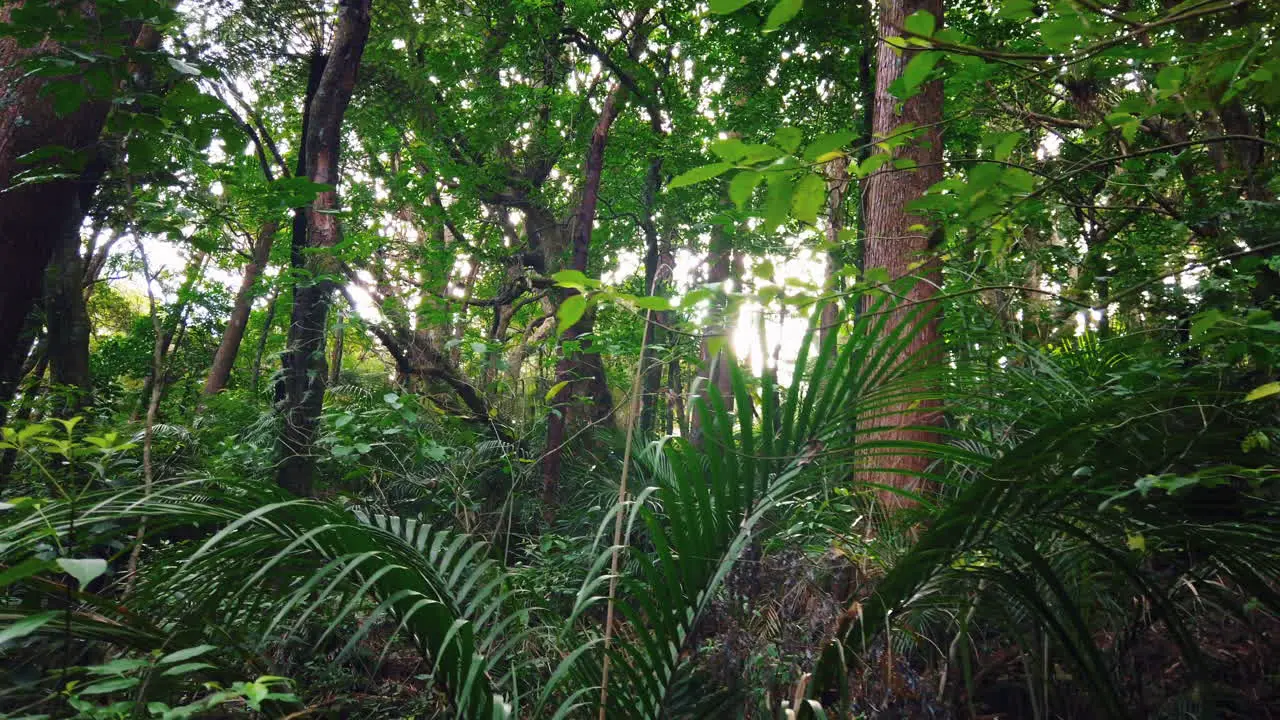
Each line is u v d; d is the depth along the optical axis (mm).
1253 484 1785
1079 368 2945
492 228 12508
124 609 1900
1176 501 1884
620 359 8898
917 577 2094
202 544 1950
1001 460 1852
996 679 2988
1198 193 3217
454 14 11062
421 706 3248
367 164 11672
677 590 2129
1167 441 1843
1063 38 1355
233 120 2941
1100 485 1900
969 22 5910
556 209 13438
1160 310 2812
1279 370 2184
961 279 2812
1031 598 2098
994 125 3869
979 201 1646
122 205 3982
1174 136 3555
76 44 2561
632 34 13352
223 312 10391
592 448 7520
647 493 2088
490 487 6688
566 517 6781
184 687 1995
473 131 11344
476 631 2145
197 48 5551
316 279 5711
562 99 12539
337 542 2047
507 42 11789
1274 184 3199
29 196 3947
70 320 4789
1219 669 2912
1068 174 1647
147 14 2562
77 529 1873
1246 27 1448
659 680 2143
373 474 5309
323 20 6590
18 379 4918
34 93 3791
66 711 1811
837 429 2166
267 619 2232
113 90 2607
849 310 2053
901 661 2787
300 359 5762
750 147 1399
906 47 1409
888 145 1564
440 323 6883
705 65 13125
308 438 5609
